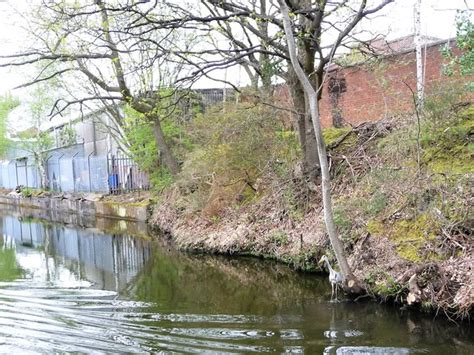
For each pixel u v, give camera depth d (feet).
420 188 29.91
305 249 34.06
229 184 46.96
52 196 91.86
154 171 66.18
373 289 26.30
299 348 20.24
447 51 29.14
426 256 25.66
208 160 47.80
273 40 35.19
